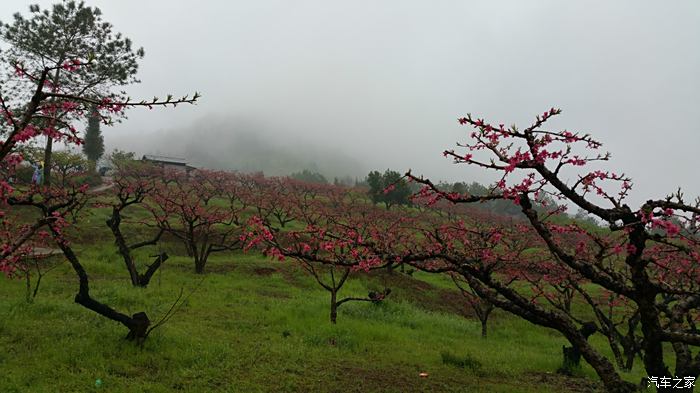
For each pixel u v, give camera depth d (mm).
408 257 6750
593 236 6336
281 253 6746
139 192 18766
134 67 24578
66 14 23953
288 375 8039
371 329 12555
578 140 5625
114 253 22109
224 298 14891
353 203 47438
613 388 6109
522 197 6059
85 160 40438
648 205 5434
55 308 10773
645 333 6469
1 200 7520
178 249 26281
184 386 7008
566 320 6609
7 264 6859
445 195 6117
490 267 6773
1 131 10844
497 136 5613
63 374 6941
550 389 8742
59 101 6055
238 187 50688
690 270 8656
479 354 11672
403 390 7887
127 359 7879
